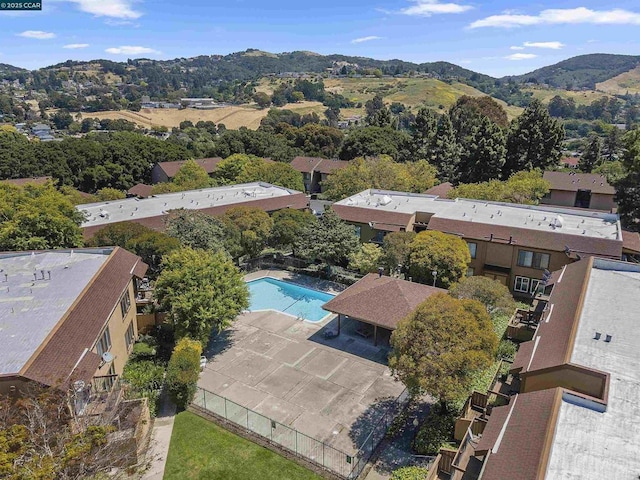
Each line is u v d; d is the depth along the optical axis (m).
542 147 78.38
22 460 15.14
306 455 22.25
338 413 25.55
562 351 20.38
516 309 33.62
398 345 22.81
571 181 71.31
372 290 33.53
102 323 24.44
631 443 15.07
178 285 30.12
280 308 39.69
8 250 35.12
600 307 24.52
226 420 24.66
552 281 31.98
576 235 39.12
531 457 14.57
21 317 23.36
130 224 38.50
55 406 17.16
